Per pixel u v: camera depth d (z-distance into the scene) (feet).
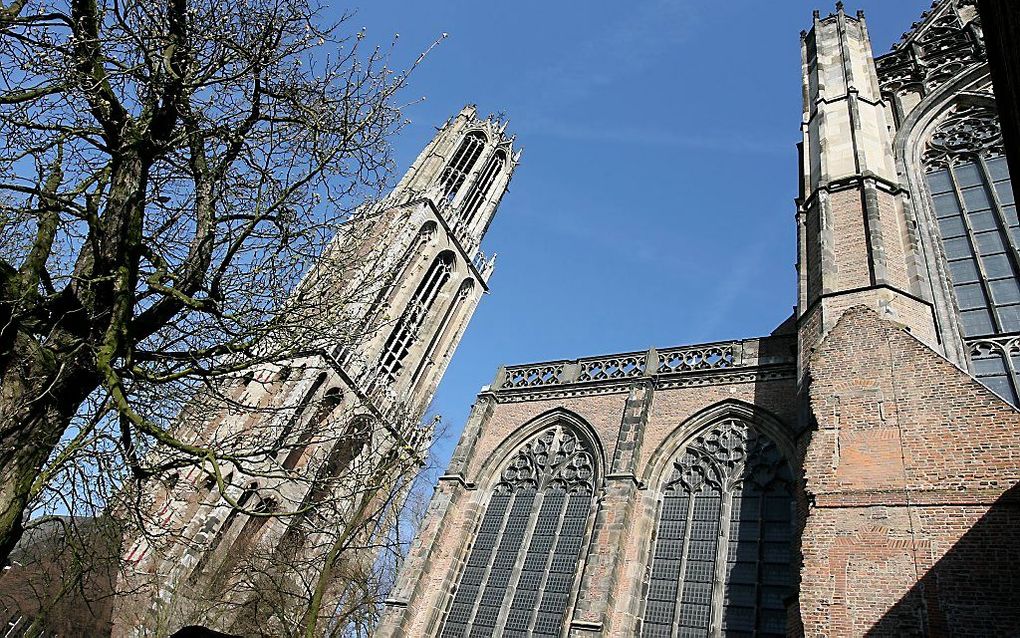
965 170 81.00
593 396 91.66
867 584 46.34
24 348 29.19
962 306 69.26
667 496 76.84
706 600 66.18
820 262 72.08
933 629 42.52
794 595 51.03
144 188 33.96
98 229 32.73
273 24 37.91
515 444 93.40
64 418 30.45
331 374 158.10
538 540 81.20
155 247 37.73
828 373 58.85
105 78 32.81
